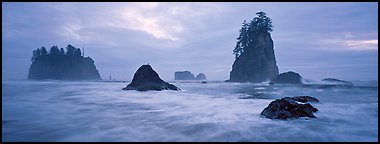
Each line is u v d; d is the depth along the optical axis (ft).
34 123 33.32
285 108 38.06
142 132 29.09
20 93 91.91
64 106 51.96
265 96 86.84
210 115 41.22
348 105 55.31
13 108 47.98
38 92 97.91
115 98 72.64
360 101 65.87
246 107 52.06
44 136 26.91
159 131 29.63
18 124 32.55
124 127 31.50
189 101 64.85
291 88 148.25
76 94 87.51
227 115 41.04
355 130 30.45
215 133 28.78
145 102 61.98
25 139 25.64
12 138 25.94
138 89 107.04
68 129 30.09
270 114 38.37
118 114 41.96
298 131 29.58
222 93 103.91
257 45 302.04
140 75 115.96
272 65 301.63
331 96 87.20
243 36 316.60
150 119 37.24
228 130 30.12
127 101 64.18
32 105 53.06
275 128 31.04
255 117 38.88
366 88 131.34
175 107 52.16
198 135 27.84
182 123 34.06
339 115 40.65
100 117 38.73
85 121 35.14
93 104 56.80
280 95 92.73
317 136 27.40
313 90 125.49
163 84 115.14
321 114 40.86
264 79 291.58
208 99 72.18
